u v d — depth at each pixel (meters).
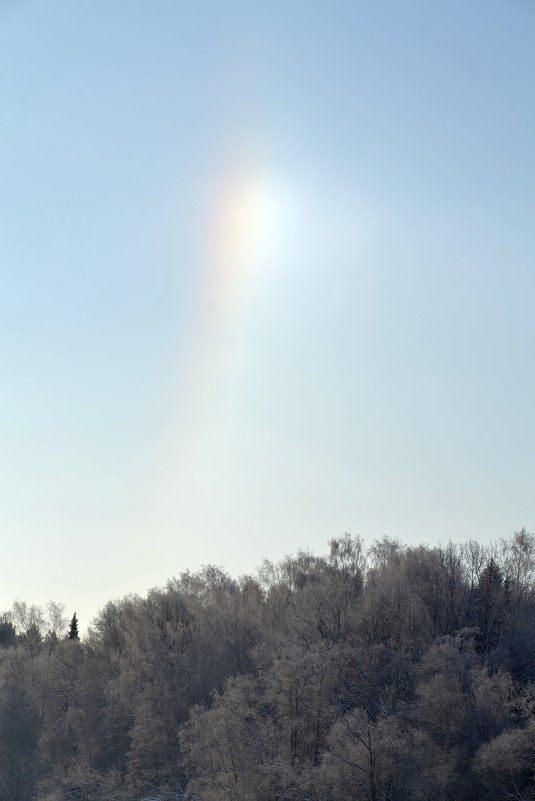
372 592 69.38
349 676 57.78
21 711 68.62
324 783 47.12
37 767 65.44
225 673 66.38
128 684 68.75
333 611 66.38
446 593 67.12
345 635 64.00
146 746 62.09
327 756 47.78
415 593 69.19
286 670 54.38
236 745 51.72
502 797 47.16
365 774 46.66
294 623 66.81
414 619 66.12
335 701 54.75
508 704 50.38
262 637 67.50
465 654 56.12
